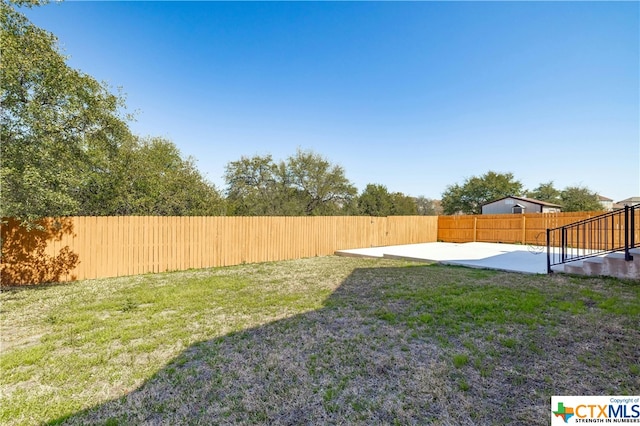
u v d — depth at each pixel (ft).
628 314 12.84
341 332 11.72
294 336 11.42
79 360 9.75
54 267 22.71
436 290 17.76
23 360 9.70
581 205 91.66
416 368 8.77
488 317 12.83
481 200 104.47
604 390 7.47
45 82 18.83
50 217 22.47
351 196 86.43
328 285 20.21
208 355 9.98
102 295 18.30
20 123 17.84
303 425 6.46
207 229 29.58
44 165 18.16
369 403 7.17
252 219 32.55
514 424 6.30
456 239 55.98
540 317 12.74
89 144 22.21
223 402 7.36
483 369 8.60
